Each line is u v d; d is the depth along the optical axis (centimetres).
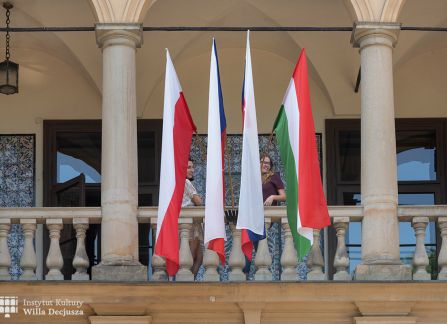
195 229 2355
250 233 2175
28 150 2738
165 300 2211
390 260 2248
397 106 2750
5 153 2733
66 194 2716
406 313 2216
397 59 2695
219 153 2200
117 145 2292
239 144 2738
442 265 2266
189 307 2233
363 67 2342
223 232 2170
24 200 2712
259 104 2753
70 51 2675
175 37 2675
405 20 2647
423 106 2753
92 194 2745
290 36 2677
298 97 2236
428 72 2762
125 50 2330
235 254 2273
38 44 2727
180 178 2216
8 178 2723
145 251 2703
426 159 2750
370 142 2303
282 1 2631
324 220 2191
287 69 2769
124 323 2208
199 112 2750
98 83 2694
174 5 2636
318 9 2639
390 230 2262
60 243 2638
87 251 2691
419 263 2269
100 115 2750
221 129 2247
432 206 2280
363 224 2277
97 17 2336
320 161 2728
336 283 2203
